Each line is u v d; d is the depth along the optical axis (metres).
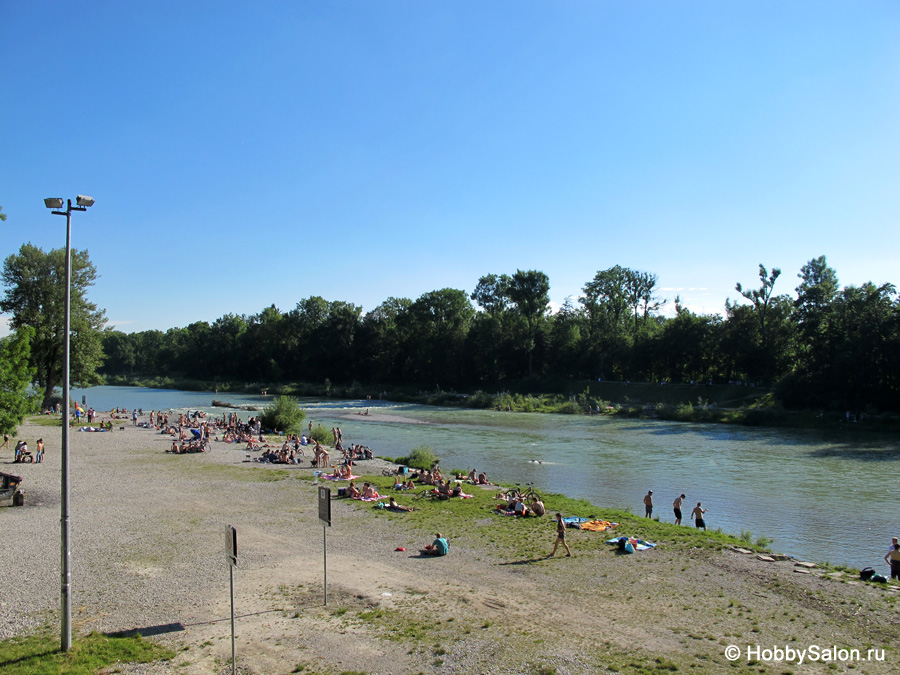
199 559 20.17
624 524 25.92
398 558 20.67
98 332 75.75
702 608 16.28
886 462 46.06
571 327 122.12
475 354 122.94
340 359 140.75
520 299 120.00
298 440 52.66
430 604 16.36
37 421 64.75
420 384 130.00
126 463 40.97
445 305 135.00
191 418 74.62
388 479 36.25
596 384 105.62
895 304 71.19
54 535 22.91
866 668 12.81
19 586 17.39
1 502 27.52
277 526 24.81
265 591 17.25
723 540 23.62
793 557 23.14
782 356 89.12
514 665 12.76
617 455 50.28
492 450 53.09
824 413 69.31
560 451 52.41
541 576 18.89
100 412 83.38
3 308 69.38
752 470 43.34
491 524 25.56
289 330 153.88
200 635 14.23
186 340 188.75
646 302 128.62
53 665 12.34
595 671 12.52
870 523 29.47
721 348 94.25
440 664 12.80
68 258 13.51
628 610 16.08
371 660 12.97
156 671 12.38
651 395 94.50
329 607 16.06
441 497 30.77
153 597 16.69
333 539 22.98
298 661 12.91
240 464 41.31
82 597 16.62
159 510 27.39
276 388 136.00
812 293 77.75
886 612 16.05
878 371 68.56
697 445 55.47
